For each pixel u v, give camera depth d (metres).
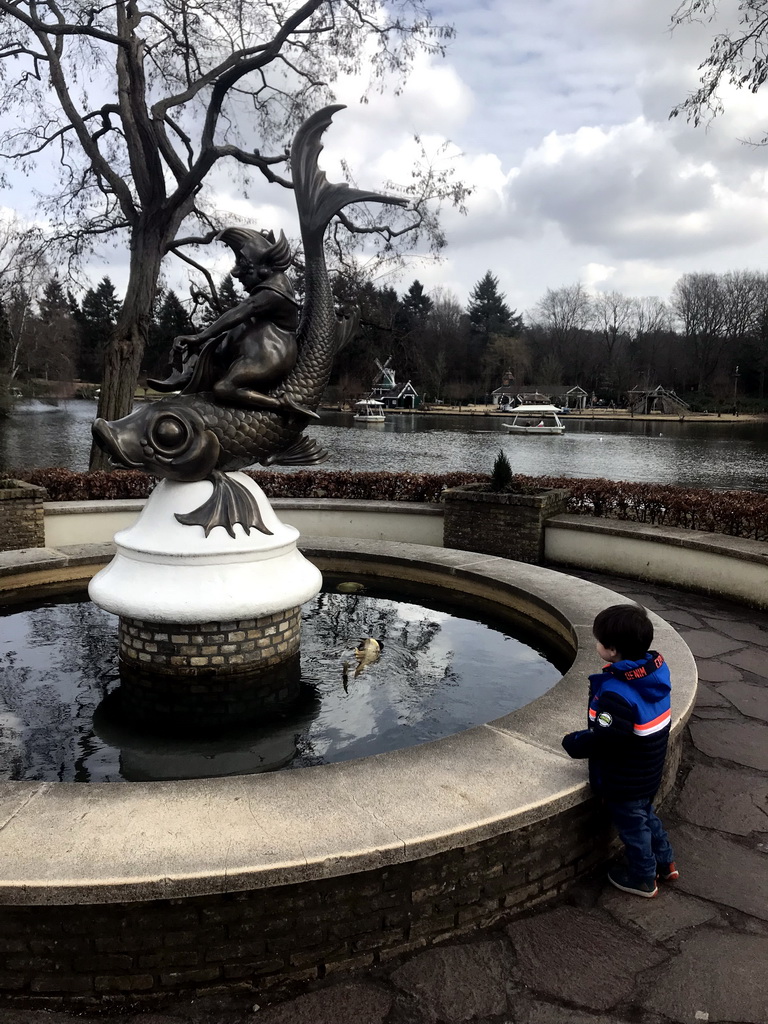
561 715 3.27
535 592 5.59
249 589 4.30
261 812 2.38
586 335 92.19
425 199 16.02
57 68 14.81
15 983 2.12
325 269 4.96
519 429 50.94
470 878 2.41
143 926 2.09
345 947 2.26
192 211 17.14
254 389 4.62
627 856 2.65
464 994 2.19
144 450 4.39
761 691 4.64
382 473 10.09
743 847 2.98
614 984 2.23
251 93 16.12
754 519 7.15
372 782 2.61
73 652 5.06
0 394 43.44
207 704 4.30
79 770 3.50
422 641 5.43
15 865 2.07
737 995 2.20
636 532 7.59
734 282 79.75
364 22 14.51
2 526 8.02
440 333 85.31
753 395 78.81
